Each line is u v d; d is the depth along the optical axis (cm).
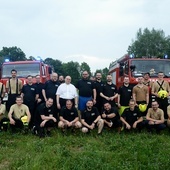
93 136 978
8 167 698
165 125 1012
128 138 909
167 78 1307
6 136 960
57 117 1048
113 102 1094
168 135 1000
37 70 1545
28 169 666
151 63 1353
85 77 1091
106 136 956
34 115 1028
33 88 1096
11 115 1012
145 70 1341
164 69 1349
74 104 1072
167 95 1063
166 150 794
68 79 1066
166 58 1398
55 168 686
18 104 1018
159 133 1023
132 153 769
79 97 1087
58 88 1067
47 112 999
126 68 1391
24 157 736
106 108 1027
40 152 785
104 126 1047
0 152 796
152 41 7200
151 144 838
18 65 1558
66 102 1006
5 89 1131
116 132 1023
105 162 713
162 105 1078
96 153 756
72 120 1010
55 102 1084
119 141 873
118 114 1038
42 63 1589
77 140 908
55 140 898
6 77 1535
